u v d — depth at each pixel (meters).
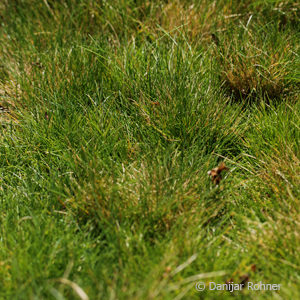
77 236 3.13
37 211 3.33
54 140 4.20
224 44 5.15
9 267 2.86
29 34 5.99
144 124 4.32
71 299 2.66
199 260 2.91
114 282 2.71
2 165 4.04
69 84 4.86
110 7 6.02
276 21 5.76
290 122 4.04
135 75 4.84
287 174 3.64
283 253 2.97
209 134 4.13
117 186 3.41
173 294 2.70
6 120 4.78
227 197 3.58
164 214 3.29
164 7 6.14
